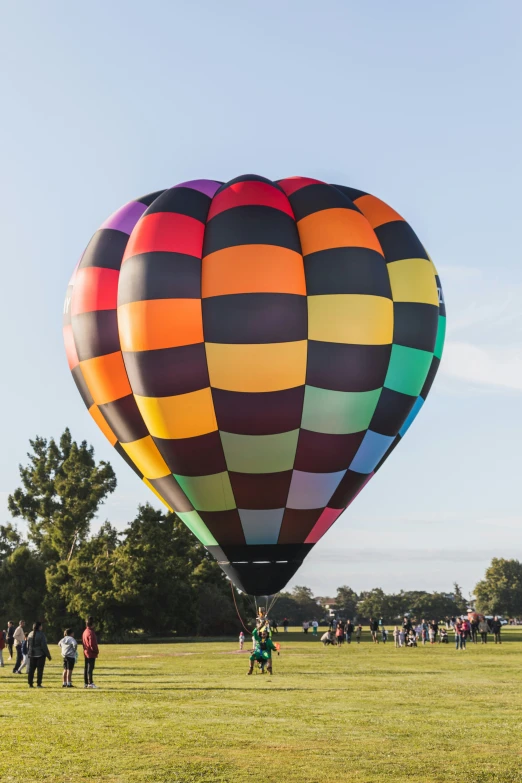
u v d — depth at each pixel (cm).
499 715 1350
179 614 5322
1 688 1805
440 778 895
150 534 5281
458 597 19875
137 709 1408
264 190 2144
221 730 1184
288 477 2078
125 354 2102
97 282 2188
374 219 2259
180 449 2073
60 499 7600
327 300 2009
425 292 2191
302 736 1138
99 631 4991
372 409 2094
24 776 898
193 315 2006
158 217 2125
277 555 2172
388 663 2662
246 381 1983
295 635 6259
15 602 6056
